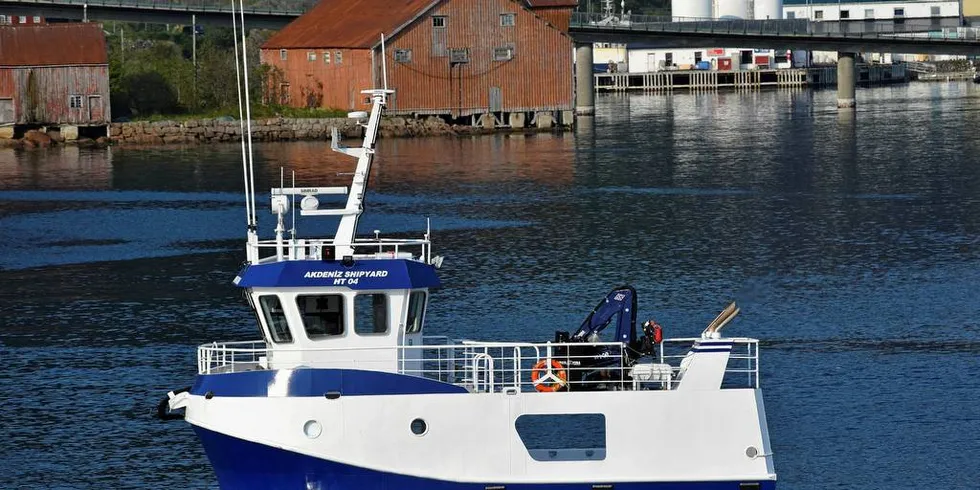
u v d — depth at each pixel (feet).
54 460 212.84
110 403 240.32
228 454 166.61
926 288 330.34
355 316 172.55
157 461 212.23
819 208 467.52
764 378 254.06
